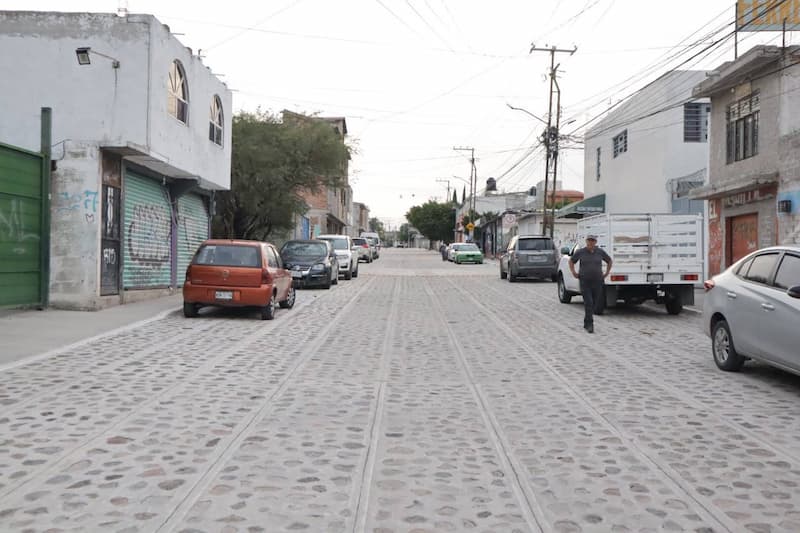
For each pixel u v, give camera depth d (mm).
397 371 9359
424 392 8078
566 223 48188
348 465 5430
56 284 14781
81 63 14688
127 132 15031
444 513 4523
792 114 17922
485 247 73125
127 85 15078
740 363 9328
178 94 17922
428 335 12945
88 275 14828
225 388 8078
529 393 8086
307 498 4730
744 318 8953
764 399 7855
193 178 19359
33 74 14922
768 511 4602
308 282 23875
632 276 16531
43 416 6703
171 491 4805
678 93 29953
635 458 5691
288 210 31828
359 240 52844
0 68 14938
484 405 7473
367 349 11180
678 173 30062
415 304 19094
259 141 30312
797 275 8234
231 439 6051
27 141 14867
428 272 38188
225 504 4594
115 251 15891
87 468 5250
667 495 4879
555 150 36906
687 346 11867
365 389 8188
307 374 9023
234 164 29812
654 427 6641
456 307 18375
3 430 6215
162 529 4195
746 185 18844
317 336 12562
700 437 6320
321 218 57281
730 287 9422
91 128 14945
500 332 13477
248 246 14766
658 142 30625
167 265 19266
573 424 6727
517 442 6121
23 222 13891
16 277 13664
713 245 22219
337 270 26641
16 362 9344
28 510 4449
